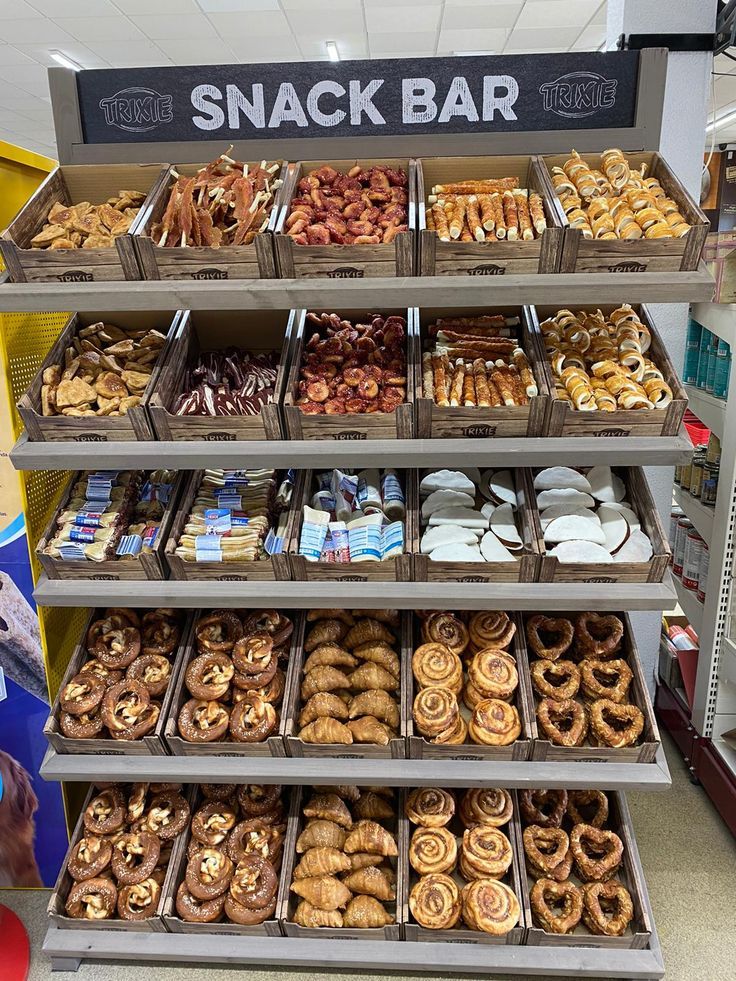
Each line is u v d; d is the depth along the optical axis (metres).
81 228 1.70
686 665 2.82
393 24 6.14
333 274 1.59
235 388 1.93
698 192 2.56
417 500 1.90
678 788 2.62
